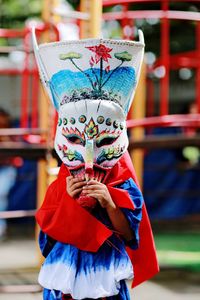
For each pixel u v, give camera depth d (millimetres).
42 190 6582
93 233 3383
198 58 7789
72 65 3354
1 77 10898
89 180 3330
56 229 3406
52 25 5820
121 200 3357
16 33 6898
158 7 10453
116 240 3465
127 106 3445
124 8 6660
